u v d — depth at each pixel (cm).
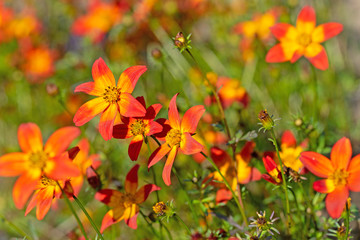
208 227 56
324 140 58
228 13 86
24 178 48
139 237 61
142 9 81
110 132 50
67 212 69
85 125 72
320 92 71
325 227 54
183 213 62
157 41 83
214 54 81
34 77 88
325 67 56
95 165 59
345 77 73
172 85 75
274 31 58
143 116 51
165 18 83
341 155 49
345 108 71
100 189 56
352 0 83
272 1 83
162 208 51
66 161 48
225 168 55
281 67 75
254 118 68
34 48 90
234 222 54
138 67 51
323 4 80
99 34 82
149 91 73
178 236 60
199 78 70
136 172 53
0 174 48
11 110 88
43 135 82
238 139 53
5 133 87
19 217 72
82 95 80
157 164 65
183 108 64
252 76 72
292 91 72
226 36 86
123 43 83
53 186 51
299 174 51
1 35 95
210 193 57
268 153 53
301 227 54
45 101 87
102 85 52
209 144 63
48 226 70
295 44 58
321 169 49
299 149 56
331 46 76
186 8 85
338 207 48
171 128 51
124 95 51
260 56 76
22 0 115
